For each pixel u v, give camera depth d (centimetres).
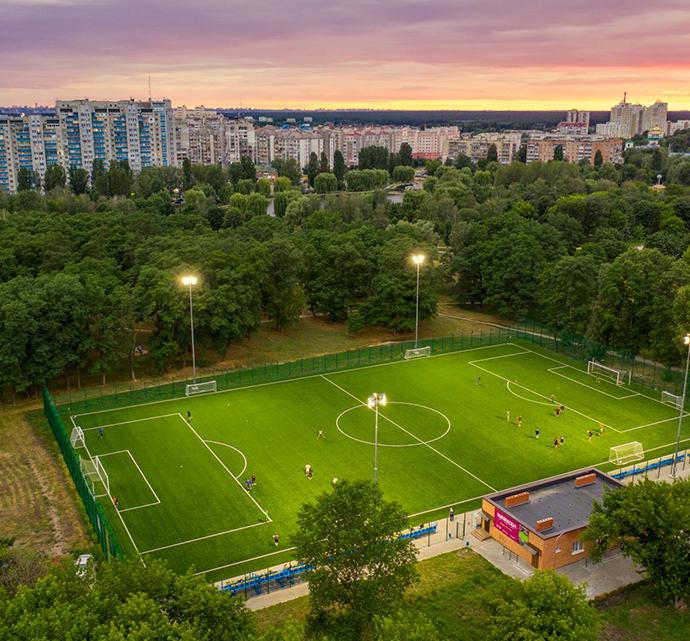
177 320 10450
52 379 10262
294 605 5375
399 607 4694
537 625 4109
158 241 13112
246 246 12462
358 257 13012
